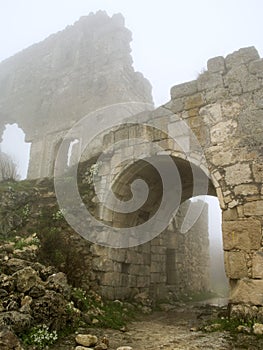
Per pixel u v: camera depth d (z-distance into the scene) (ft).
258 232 20.39
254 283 19.40
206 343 15.70
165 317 26.61
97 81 60.08
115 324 20.38
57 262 24.95
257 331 16.74
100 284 27.04
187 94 26.78
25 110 68.90
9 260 19.38
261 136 22.29
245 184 21.83
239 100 23.94
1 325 12.79
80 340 14.65
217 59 25.99
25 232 28.17
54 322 15.44
